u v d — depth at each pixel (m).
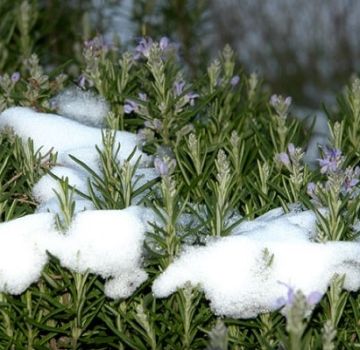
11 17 6.84
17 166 4.20
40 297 3.74
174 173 4.35
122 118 4.83
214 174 4.38
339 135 4.43
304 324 3.36
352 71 13.00
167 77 4.61
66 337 3.92
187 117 4.60
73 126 4.63
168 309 3.71
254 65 12.88
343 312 3.79
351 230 3.89
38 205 4.08
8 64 6.51
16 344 3.76
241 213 4.26
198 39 7.61
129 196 3.88
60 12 7.66
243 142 4.43
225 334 3.06
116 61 5.94
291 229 3.80
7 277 3.70
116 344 3.87
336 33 13.16
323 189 3.92
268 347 3.44
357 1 13.23
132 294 3.76
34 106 4.82
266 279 3.65
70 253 3.71
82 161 4.39
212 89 5.02
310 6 13.22
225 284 3.66
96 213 3.77
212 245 3.71
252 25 13.03
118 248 3.72
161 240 3.70
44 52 7.34
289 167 4.12
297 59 13.02
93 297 3.80
